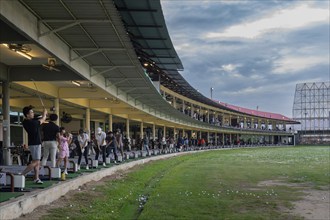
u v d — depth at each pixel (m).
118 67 20.00
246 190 17.48
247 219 11.46
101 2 11.38
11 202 9.27
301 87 147.75
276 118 133.12
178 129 81.00
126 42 15.55
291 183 20.34
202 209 12.73
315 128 143.50
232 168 30.52
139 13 25.47
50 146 13.82
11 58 17.36
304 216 12.07
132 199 14.68
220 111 95.88
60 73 19.20
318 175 24.42
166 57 37.91
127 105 32.31
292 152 65.69
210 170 28.47
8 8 10.05
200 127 74.69
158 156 39.81
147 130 60.22
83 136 18.83
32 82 20.73
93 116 44.59
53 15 12.34
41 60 17.81
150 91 29.70
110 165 22.30
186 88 60.97
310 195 16.14
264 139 122.94
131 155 31.94
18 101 27.56
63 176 13.84
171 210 12.47
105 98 28.09
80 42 15.52
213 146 78.00
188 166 32.84
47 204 11.31
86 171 17.78
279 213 12.44
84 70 18.64
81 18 12.71
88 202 12.61
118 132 28.14
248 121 117.81
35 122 11.87
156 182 20.89
